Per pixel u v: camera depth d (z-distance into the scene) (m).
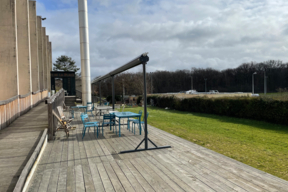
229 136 7.29
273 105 10.20
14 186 2.85
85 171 3.74
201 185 3.14
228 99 13.22
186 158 4.43
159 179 3.37
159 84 69.44
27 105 11.73
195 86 73.75
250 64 69.06
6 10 9.84
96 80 13.80
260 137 7.17
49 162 4.23
